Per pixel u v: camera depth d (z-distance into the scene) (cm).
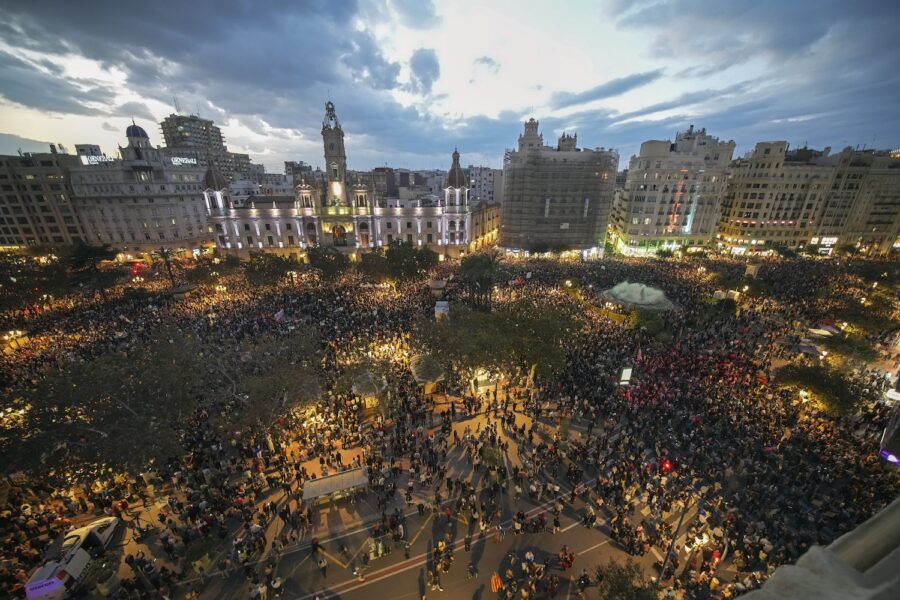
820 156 11350
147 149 9694
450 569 2120
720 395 3381
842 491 2509
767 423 3045
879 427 3062
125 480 2644
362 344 4197
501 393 3650
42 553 2186
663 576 2028
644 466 2680
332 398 3434
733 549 2177
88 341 4556
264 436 2873
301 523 2384
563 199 9881
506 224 10444
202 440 2983
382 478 2630
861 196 10275
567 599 1966
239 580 2098
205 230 10862
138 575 2059
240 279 7312
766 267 8038
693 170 9969
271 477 2672
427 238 10125
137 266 8412
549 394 3544
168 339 3462
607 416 3219
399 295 6309
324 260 7081
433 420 3294
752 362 3950
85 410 2506
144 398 2695
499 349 3319
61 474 2372
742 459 2741
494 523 2367
